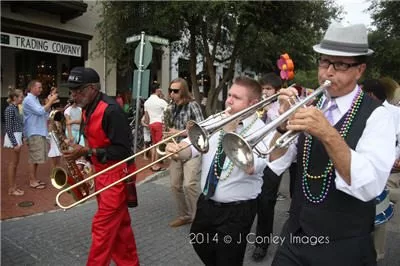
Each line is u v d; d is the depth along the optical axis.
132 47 11.51
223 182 2.34
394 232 4.34
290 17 11.18
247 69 19.72
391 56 15.77
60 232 4.30
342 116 1.77
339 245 1.75
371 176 1.50
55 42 10.70
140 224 4.62
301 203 1.88
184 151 2.58
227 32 12.67
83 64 13.12
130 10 11.02
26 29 11.13
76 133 6.61
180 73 17.14
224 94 16.91
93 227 2.91
